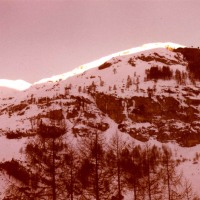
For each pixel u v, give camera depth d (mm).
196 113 109938
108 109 111188
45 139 21797
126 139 91750
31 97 127062
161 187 42625
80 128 89438
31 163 21422
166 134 95938
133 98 115375
